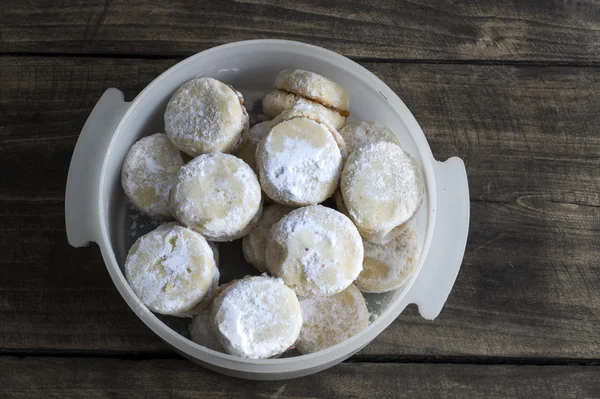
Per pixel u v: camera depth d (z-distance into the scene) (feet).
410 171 1.89
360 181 1.87
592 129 2.09
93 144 1.88
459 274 2.00
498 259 2.01
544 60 2.12
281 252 1.82
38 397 1.90
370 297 1.96
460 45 2.12
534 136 2.08
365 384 1.93
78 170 1.86
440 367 1.95
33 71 2.06
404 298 1.81
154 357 1.93
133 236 1.96
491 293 1.99
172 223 1.88
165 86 1.94
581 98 2.10
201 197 1.84
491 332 1.97
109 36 2.08
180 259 1.81
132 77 2.07
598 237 2.03
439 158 2.06
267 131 1.91
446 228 1.88
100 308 1.94
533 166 2.06
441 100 2.09
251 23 2.11
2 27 2.07
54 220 1.98
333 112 1.95
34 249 1.97
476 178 2.05
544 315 1.98
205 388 1.92
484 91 2.10
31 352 1.92
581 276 2.01
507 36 2.13
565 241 2.03
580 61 2.12
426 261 1.85
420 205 1.90
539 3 2.14
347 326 1.89
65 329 1.93
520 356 1.96
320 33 2.11
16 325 1.93
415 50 2.11
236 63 1.98
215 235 1.87
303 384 1.93
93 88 2.06
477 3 2.14
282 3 2.12
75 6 2.09
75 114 2.04
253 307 1.78
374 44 2.11
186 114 1.90
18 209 1.99
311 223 1.82
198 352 1.74
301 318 1.82
